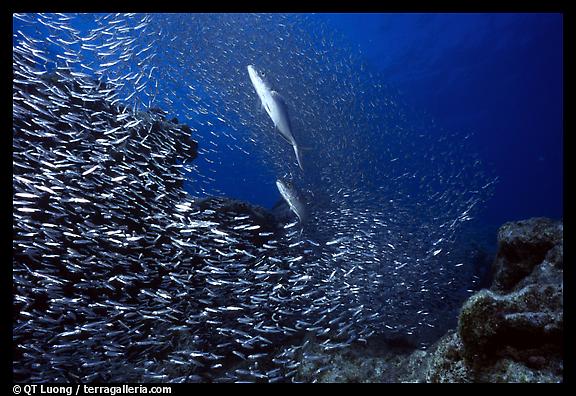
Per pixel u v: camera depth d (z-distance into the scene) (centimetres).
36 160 493
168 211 621
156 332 551
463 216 800
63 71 614
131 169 604
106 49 629
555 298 279
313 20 1012
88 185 518
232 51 869
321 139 979
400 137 1123
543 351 271
